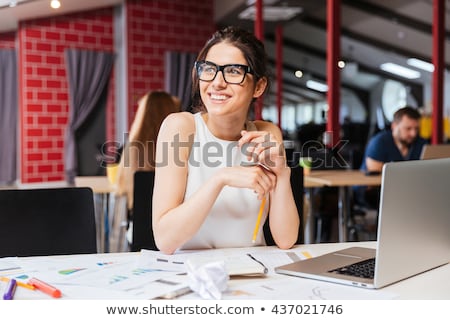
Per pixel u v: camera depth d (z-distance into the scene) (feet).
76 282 3.49
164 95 8.59
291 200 4.65
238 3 22.49
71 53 23.40
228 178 4.19
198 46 25.89
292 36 29.91
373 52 32.73
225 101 4.35
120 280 3.51
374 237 13.94
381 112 34.86
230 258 4.18
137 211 5.97
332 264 3.94
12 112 22.90
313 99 30.45
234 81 4.33
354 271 3.72
